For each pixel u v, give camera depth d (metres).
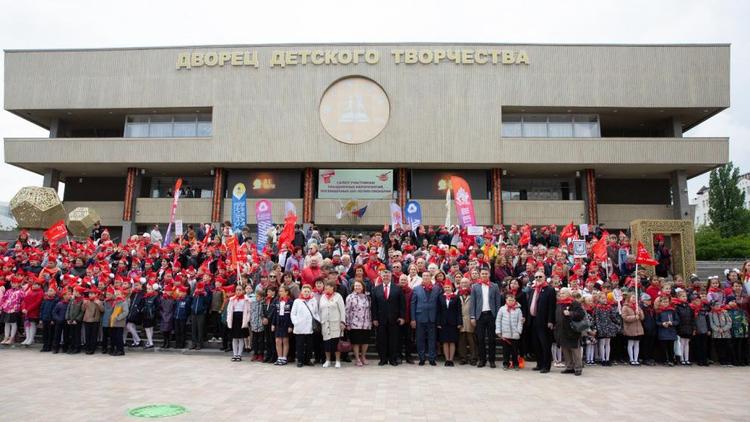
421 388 9.46
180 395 8.74
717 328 13.36
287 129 32.31
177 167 33.91
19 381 9.98
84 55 33.38
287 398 8.54
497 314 12.13
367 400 8.43
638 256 13.88
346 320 12.23
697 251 39.94
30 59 33.44
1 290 15.13
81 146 33.09
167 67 33.09
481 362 12.10
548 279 12.94
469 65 32.47
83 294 14.02
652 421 7.31
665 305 13.28
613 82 32.12
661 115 33.78
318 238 21.23
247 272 14.90
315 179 33.94
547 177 35.06
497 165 32.50
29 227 27.16
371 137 32.06
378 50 32.56
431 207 32.66
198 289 14.26
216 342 14.62
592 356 13.25
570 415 7.61
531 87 32.19
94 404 8.09
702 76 32.00
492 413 7.67
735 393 9.44
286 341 12.30
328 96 32.47
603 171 33.72
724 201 50.53
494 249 17.45
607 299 13.12
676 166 32.50
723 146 31.75
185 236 22.59
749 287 14.12
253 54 32.78
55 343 13.98
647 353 13.37
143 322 14.58
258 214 21.83
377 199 32.84
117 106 33.03
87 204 34.53
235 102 32.66
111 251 17.86
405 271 15.75
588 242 21.14
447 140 32.03
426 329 12.55
